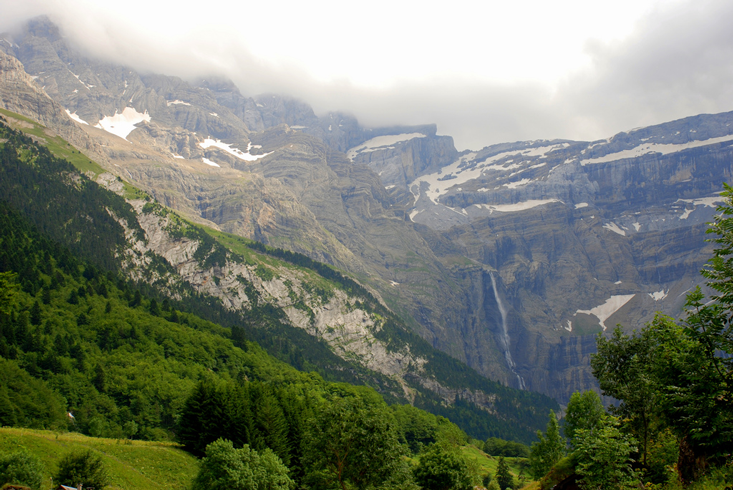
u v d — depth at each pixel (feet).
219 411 346.33
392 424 248.73
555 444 340.80
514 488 479.00
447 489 319.47
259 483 262.06
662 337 156.97
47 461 252.62
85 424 438.81
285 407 375.25
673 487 138.41
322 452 242.58
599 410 276.41
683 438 141.59
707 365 134.00
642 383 183.52
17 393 409.08
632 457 183.32
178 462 322.34
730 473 122.72
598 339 214.48
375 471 236.22
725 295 133.69
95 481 235.61
